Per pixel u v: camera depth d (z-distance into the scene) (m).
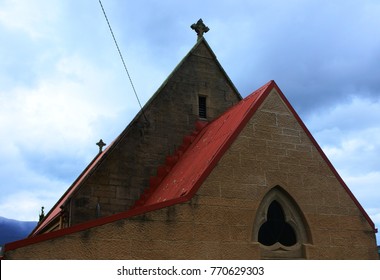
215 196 11.70
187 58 20.25
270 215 12.80
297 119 14.16
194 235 10.98
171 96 19.03
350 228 13.40
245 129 13.06
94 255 9.69
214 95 20.17
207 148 14.26
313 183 13.42
